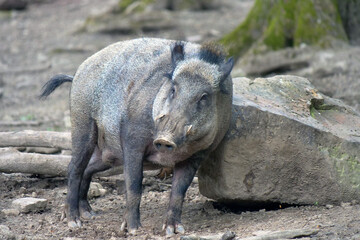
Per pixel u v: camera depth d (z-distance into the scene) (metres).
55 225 18.77
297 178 18.95
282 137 18.67
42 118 35.00
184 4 65.31
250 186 18.83
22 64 50.62
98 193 22.33
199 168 19.77
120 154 18.72
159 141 15.14
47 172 22.80
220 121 17.45
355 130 20.16
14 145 23.95
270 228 16.89
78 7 75.94
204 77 16.14
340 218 17.25
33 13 74.12
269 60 38.91
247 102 18.81
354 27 41.19
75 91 19.61
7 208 20.39
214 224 18.02
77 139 19.52
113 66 18.73
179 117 15.46
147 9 60.41
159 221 18.50
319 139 18.84
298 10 40.28
